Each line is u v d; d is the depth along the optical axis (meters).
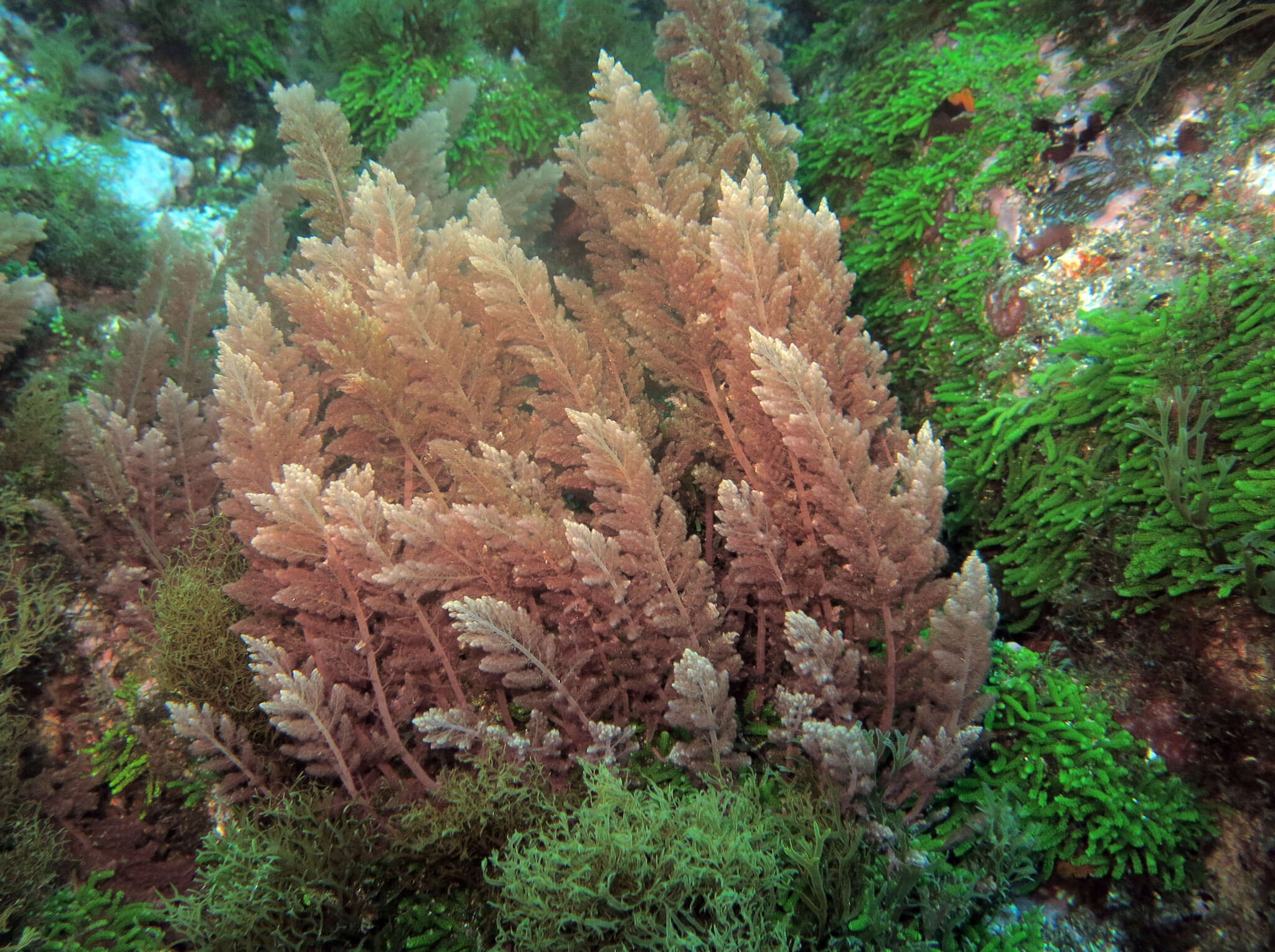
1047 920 2.23
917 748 2.18
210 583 2.76
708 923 1.77
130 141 4.67
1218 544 2.20
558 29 4.85
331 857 2.05
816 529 2.29
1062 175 3.10
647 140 2.58
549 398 2.44
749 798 2.03
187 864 2.78
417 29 4.54
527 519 2.15
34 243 3.68
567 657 2.29
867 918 1.79
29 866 2.41
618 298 2.57
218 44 4.99
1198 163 2.78
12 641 2.81
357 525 2.16
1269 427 2.13
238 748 2.43
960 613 1.89
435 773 2.51
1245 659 2.19
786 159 3.23
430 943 2.09
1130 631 2.48
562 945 1.72
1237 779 2.16
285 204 3.96
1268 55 2.59
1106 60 3.13
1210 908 2.11
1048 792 2.29
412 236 2.69
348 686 2.46
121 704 3.05
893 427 2.46
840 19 4.90
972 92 3.46
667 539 2.16
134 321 3.35
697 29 3.37
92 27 4.72
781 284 2.23
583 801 2.06
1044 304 3.01
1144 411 2.46
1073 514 2.57
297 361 2.63
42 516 3.00
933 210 3.51
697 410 2.62
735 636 2.28
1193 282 2.49
